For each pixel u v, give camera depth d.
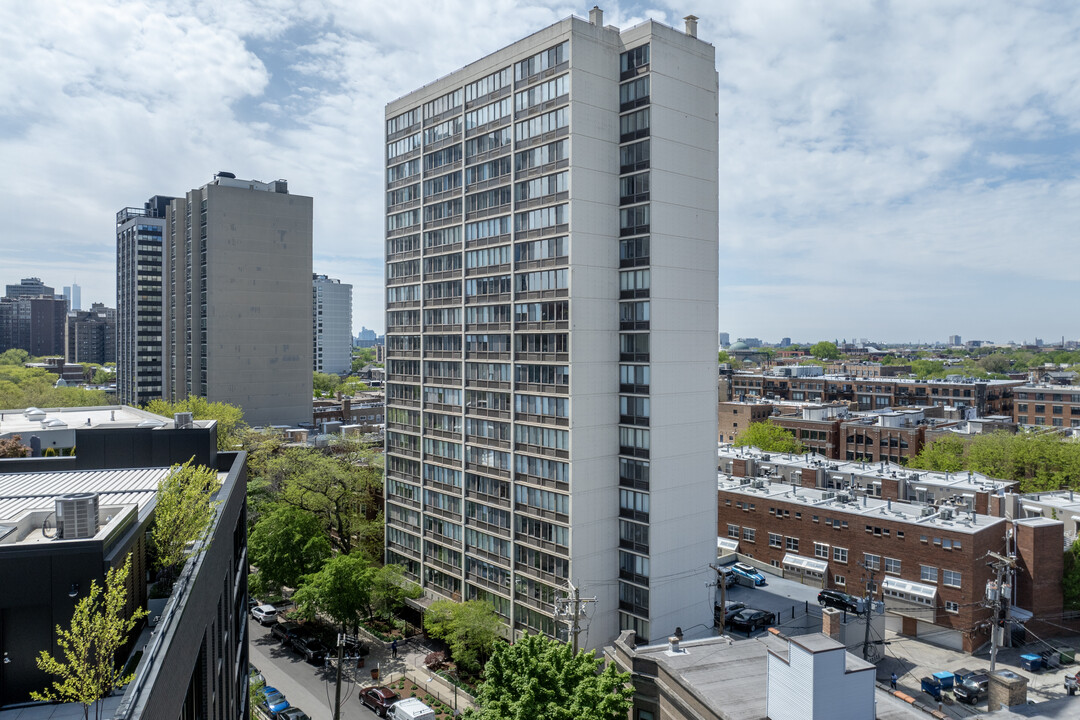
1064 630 74.38
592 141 62.50
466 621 61.38
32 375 199.00
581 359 61.94
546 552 63.72
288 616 73.56
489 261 70.38
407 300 82.19
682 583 64.69
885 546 77.62
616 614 64.62
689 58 64.88
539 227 64.50
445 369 76.06
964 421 150.62
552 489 63.09
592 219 62.66
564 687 33.84
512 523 67.06
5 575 21.36
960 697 60.66
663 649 40.84
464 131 73.19
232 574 38.91
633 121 63.38
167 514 28.52
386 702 55.53
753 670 36.91
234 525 40.56
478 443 71.31
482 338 71.12
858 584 79.62
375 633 72.12
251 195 156.62
